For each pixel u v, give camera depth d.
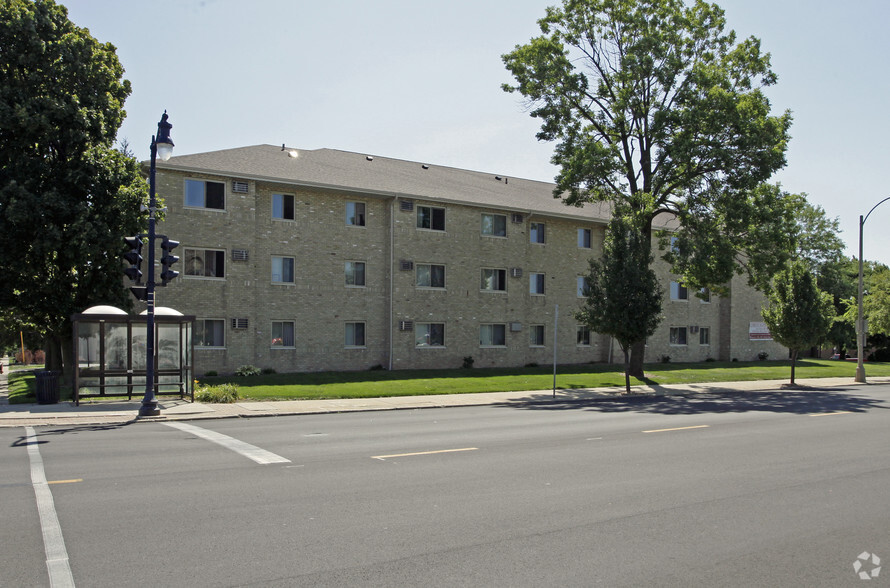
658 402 23.05
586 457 11.30
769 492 8.82
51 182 22.09
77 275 23.39
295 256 30.20
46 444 12.56
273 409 18.72
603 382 29.41
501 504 8.02
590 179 29.80
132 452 11.60
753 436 14.02
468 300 34.91
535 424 16.16
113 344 20.34
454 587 5.39
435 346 33.88
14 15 21.91
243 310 28.48
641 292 25.69
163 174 27.05
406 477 9.53
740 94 29.41
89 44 23.33
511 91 30.73
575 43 31.05
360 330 32.00
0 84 22.16
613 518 7.46
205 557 6.05
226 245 28.17
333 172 32.53
